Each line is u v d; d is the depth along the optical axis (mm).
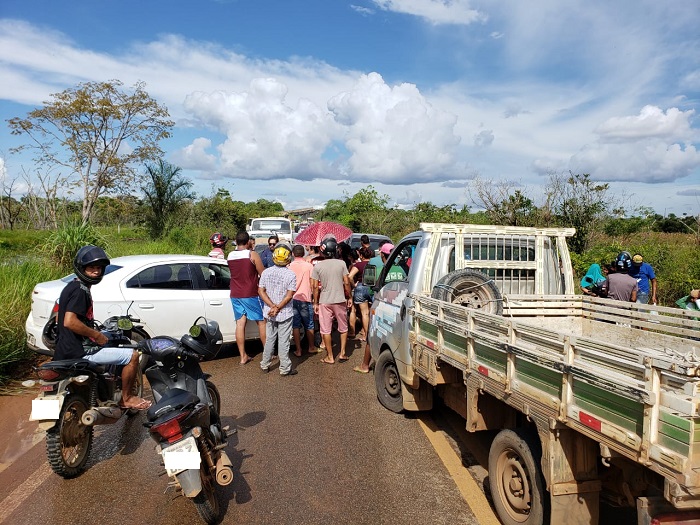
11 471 4672
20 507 4051
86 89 28734
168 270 8055
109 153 29500
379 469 4707
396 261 7582
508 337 3502
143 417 6008
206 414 3914
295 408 6289
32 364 7504
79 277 4562
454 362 4297
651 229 19234
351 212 37781
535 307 5629
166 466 3541
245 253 8086
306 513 3967
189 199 31453
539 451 3344
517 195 16750
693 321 4328
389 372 6281
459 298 5078
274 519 3883
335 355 8992
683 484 2133
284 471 4652
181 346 4195
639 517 2492
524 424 3947
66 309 4445
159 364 4207
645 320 4844
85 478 4543
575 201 15969
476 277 5062
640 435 2406
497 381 3645
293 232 24297
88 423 4426
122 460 4902
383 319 6352
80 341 4578
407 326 5531
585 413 2768
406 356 5551
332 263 8344
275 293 7516
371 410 6254
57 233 12422
